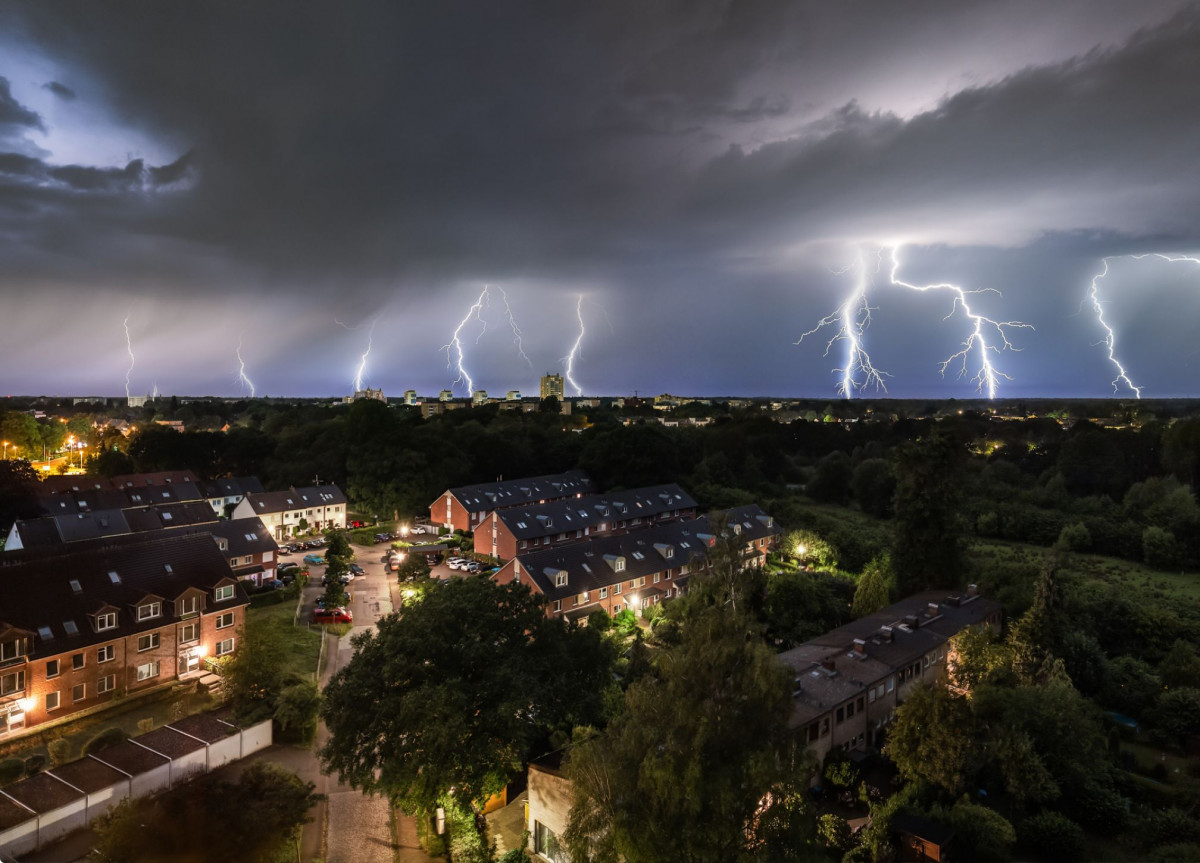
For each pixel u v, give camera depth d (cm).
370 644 3278
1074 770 3547
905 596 6531
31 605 4012
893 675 4316
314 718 3947
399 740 2906
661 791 2031
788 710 2255
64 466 13650
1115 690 4753
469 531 8775
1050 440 12712
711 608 2311
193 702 4356
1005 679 4156
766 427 13712
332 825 3186
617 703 3747
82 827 2950
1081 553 8462
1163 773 3931
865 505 10988
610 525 8519
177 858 2447
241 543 6812
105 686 4222
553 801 2934
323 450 11094
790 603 5647
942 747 3334
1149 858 3156
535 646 3453
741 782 2069
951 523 6431
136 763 3250
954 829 3072
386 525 9588
